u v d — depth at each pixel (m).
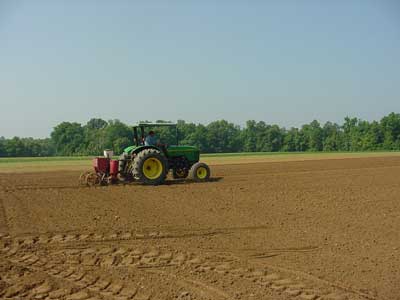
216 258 7.85
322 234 9.45
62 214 11.13
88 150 77.00
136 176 15.58
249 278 6.88
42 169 28.00
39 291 6.37
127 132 56.31
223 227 9.96
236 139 92.94
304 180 18.03
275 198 13.38
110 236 9.20
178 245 8.62
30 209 11.73
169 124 17.08
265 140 100.44
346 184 16.64
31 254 8.09
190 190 14.70
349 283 6.67
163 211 11.51
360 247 8.55
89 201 12.80
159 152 16.09
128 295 6.21
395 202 12.84
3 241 8.81
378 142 89.38
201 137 88.94
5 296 6.18
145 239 9.02
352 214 11.30
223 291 6.34
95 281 6.76
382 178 18.89
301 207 12.11
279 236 9.29
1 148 84.38
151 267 7.39
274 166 27.95
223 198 13.33
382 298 6.12
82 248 8.44
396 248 8.49
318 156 47.53
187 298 6.09
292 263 7.61
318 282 6.71
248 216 11.02
